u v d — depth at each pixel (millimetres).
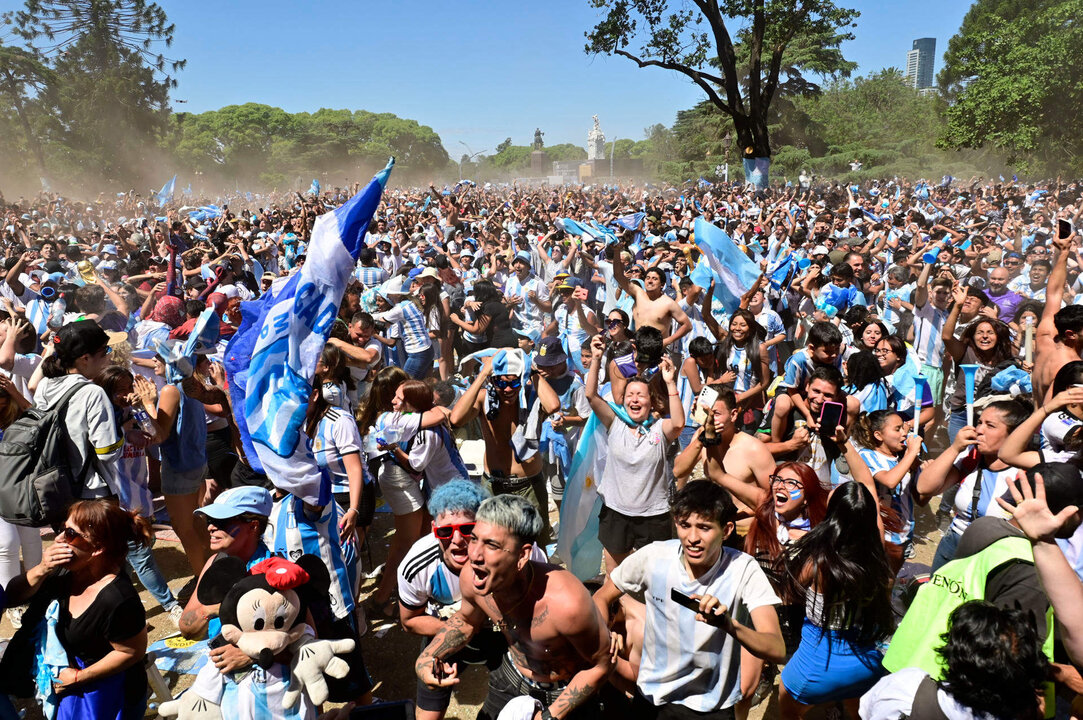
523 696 3242
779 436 6199
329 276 4301
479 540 3023
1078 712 3713
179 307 8188
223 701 3182
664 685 3592
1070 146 44344
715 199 33344
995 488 4605
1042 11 43250
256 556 4008
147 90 82562
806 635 3809
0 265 11211
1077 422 4500
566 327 9344
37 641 3586
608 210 31453
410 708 3676
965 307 8078
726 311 9758
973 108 42812
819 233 18266
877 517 3666
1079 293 9961
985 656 2658
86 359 4930
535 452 5930
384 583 5656
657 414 5508
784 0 38156
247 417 4246
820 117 88000
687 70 39312
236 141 131750
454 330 11273
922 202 28000
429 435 5402
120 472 5012
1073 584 2965
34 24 78250
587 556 5922
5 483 4543
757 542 4695
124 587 3514
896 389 6422
